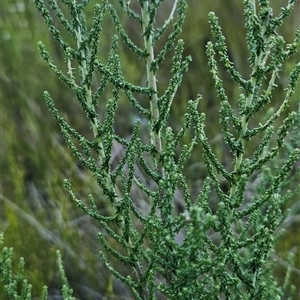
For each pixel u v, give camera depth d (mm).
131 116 1980
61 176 1702
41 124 1979
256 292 1078
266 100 1023
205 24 2355
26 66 2172
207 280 1075
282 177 1026
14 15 2250
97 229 1616
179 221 1000
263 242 1043
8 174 1866
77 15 1078
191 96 2078
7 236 1534
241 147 1042
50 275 1525
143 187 1095
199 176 1763
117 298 1451
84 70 1084
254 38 1006
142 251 1085
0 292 1394
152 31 1098
